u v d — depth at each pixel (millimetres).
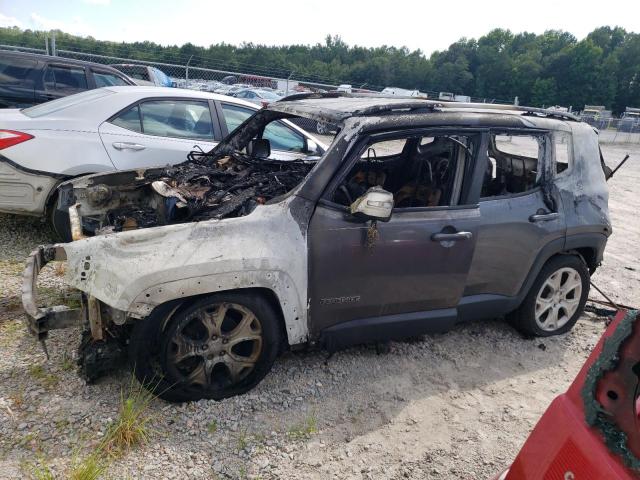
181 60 19141
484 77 85562
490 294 3678
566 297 4117
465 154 3385
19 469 2340
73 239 2961
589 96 79688
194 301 2754
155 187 3455
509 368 3650
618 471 1256
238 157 4320
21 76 7703
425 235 3219
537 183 3783
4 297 3887
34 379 2961
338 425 2887
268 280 2834
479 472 2645
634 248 7141
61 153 4695
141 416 2742
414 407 3111
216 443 2648
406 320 3375
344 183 3428
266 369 3031
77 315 2744
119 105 5148
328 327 3164
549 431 1473
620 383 1314
